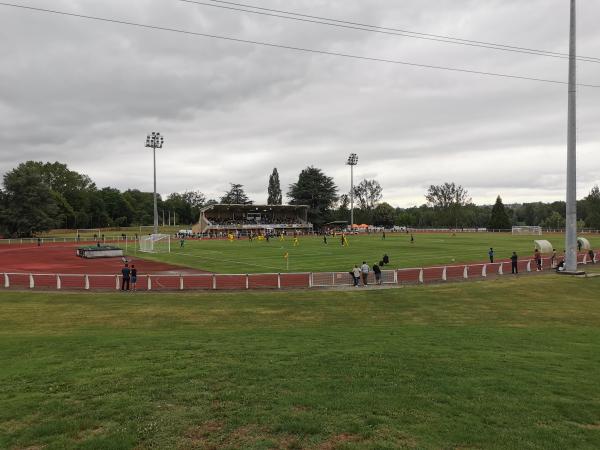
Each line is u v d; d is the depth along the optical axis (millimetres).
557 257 49875
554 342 15875
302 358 12812
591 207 143125
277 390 10070
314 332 17812
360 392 9922
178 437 7977
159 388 10258
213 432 8141
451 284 31969
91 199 173625
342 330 18578
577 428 8312
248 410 8969
